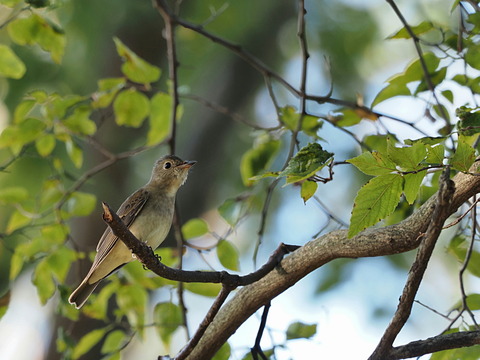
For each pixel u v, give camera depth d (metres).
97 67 15.15
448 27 10.46
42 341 15.95
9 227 11.87
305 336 9.54
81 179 11.88
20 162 14.66
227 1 16.12
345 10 16.72
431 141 7.23
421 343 7.58
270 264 8.56
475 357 8.95
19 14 11.35
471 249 9.08
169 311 11.09
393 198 6.88
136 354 16.66
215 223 16.48
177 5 11.85
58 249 11.66
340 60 16.53
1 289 15.58
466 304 8.88
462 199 7.52
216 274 8.20
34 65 15.08
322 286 15.25
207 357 9.21
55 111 11.65
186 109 16.61
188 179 15.91
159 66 15.80
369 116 10.77
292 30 16.67
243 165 11.89
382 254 8.00
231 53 16.67
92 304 11.28
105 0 14.90
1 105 15.11
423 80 10.22
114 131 15.29
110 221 7.50
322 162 7.07
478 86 9.81
